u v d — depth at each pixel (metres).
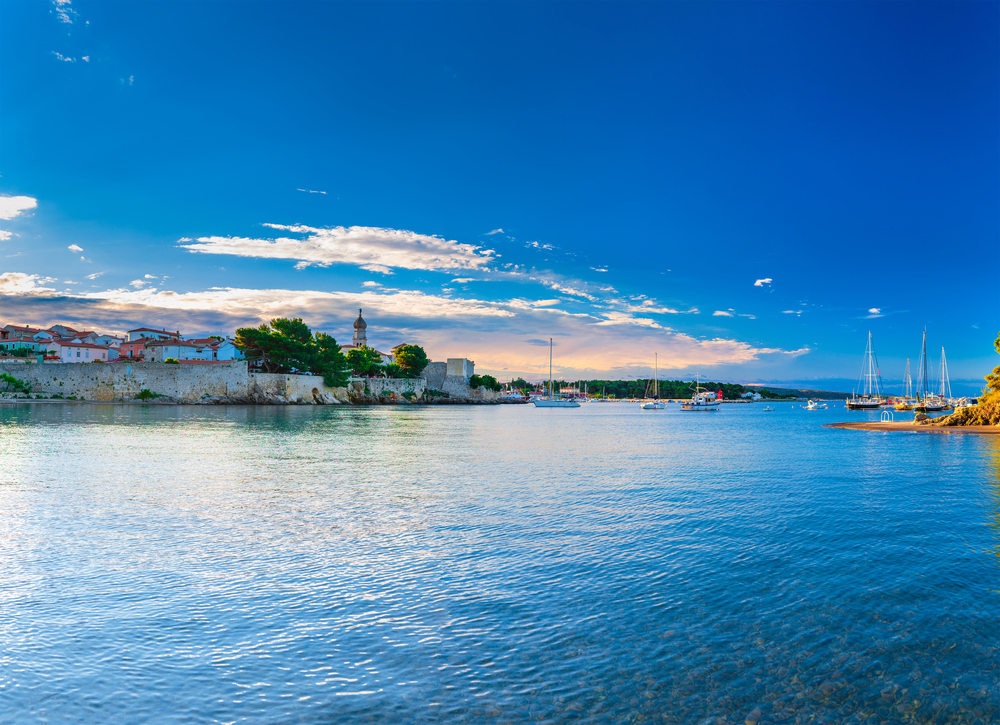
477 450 37.59
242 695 6.52
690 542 13.56
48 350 111.75
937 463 31.89
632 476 25.56
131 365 101.19
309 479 23.05
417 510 16.98
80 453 30.77
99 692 6.49
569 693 6.71
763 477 25.62
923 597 10.02
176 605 9.08
